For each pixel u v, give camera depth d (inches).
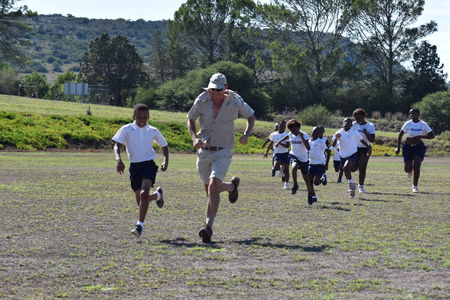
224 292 249.4
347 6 3501.5
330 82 3614.7
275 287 258.5
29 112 1788.9
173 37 4143.7
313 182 564.7
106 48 4643.2
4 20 4124.0
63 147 1558.8
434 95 3019.2
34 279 265.7
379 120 3011.8
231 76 3105.3
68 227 397.7
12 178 743.7
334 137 619.2
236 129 1977.1
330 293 249.9
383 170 1170.0
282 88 3558.1
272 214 483.8
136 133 373.7
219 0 4008.4
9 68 4357.8
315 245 351.9
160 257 313.1
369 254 329.7
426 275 284.5
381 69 3641.7
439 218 476.7
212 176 361.4
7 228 387.2
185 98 3152.1
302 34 3619.6
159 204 389.4
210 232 352.5
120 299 237.0
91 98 3732.8
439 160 1718.8
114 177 803.4
